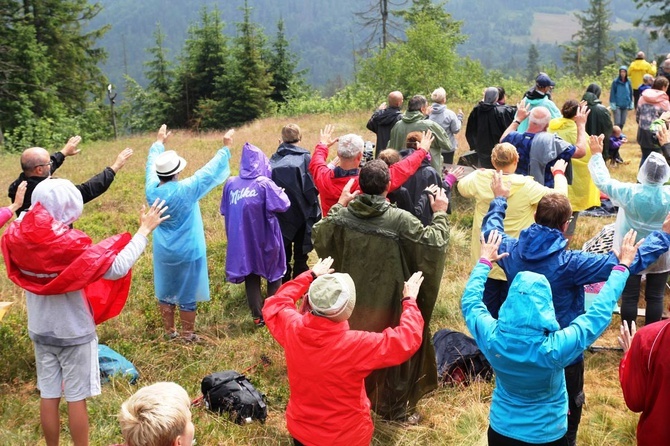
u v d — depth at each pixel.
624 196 5.39
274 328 3.82
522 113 7.22
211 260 8.50
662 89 11.02
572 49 100.00
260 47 47.25
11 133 32.97
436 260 4.42
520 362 3.41
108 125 42.53
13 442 4.57
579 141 6.82
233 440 4.69
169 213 5.95
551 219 4.09
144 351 5.96
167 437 2.58
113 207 11.81
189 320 6.35
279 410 5.25
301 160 7.05
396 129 8.07
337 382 3.59
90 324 4.28
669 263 5.57
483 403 5.21
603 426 4.98
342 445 3.68
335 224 4.53
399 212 4.45
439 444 4.73
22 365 5.73
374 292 4.50
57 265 4.03
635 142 15.38
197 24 47.62
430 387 4.98
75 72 42.25
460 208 10.33
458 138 16.02
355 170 5.70
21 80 35.22
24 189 5.05
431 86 26.31
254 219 6.43
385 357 3.57
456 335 5.77
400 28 49.78
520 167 7.02
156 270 6.20
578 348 3.39
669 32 47.22
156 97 49.94
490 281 5.32
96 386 4.34
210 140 20.91
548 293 3.43
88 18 43.47
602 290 3.58
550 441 3.56
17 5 38.62
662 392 3.12
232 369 5.82
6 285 7.69
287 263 7.40
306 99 43.62
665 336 3.12
